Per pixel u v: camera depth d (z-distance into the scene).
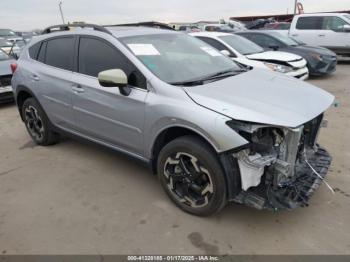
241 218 2.86
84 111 3.58
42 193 3.39
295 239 2.59
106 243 2.62
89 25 3.71
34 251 2.57
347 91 7.50
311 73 9.02
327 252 2.45
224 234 2.67
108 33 3.42
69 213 3.03
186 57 3.47
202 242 2.59
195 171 2.71
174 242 2.60
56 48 4.03
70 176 3.73
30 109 4.53
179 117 2.62
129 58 3.11
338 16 11.36
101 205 3.13
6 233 2.79
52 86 3.94
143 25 4.56
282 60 7.35
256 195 2.57
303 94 2.88
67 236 2.72
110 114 3.27
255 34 9.75
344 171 3.62
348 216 2.84
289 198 2.56
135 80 3.04
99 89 3.31
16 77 4.56
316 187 2.71
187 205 2.90
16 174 3.84
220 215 2.90
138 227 2.79
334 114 5.70
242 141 2.36
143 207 3.07
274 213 2.91
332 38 11.41
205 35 7.69
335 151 4.14
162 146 3.01
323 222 2.78
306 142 2.88
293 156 2.46
